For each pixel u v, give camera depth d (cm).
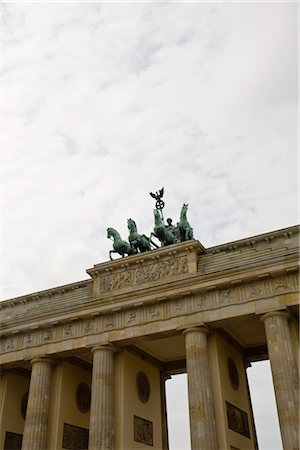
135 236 8206
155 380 8375
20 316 8275
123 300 7250
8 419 8100
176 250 7425
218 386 6562
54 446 7138
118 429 6831
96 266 7925
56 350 7512
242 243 7275
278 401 5753
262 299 6425
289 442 5444
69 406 7750
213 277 6731
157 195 8862
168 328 6819
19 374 8638
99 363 7069
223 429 6250
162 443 7925
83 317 7481
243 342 7912
